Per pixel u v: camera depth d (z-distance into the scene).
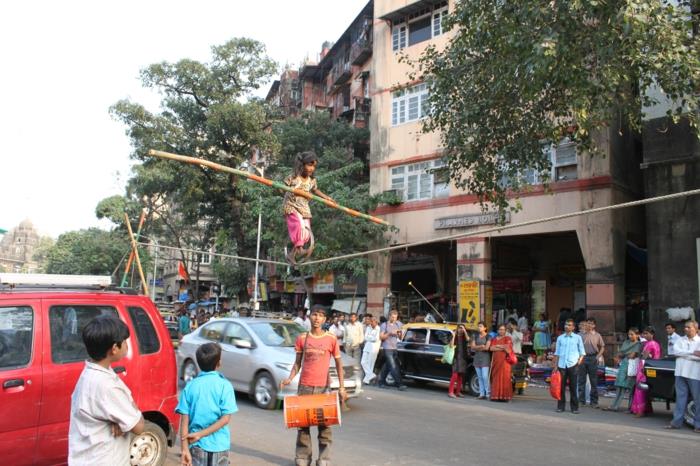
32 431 5.09
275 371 10.19
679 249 14.38
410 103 21.56
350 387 10.60
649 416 10.88
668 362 10.62
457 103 14.48
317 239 20.09
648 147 15.05
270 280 37.72
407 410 10.74
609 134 16.39
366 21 30.36
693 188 14.33
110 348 3.36
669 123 14.76
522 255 21.70
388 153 21.97
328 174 21.25
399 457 7.10
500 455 7.31
